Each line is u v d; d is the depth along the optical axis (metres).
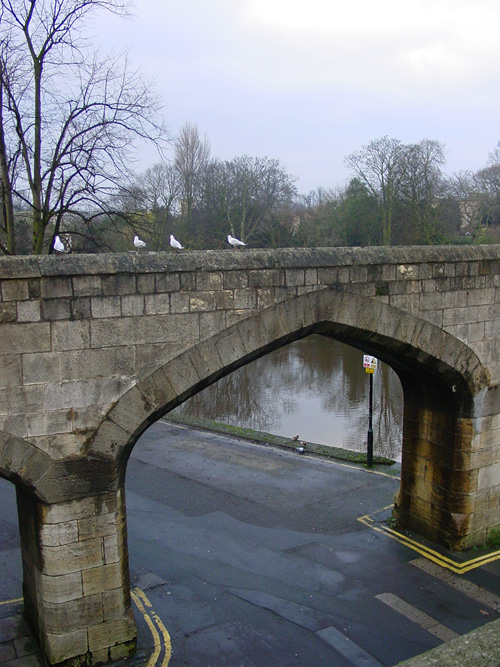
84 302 8.37
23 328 8.07
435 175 39.25
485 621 10.30
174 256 8.93
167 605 10.63
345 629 10.01
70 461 8.57
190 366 9.10
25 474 8.28
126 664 9.09
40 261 8.09
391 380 29.86
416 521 13.52
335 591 11.15
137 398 8.82
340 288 10.22
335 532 13.53
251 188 42.38
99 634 9.05
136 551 12.57
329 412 25.17
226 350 9.34
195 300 9.05
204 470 17.25
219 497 15.40
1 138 14.79
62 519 8.68
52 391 8.34
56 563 8.71
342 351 36.12
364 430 22.84
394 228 38.88
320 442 21.53
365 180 39.12
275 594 11.02
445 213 41.12
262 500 15.19
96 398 8.61
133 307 8.67
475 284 11.89
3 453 8.09
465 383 12.09
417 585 11.40
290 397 27.42
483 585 11.43
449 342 11.66
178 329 8.99
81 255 8.45
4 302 7.92
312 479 16.55
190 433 20.77
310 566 12.02
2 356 8.00
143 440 19.98
